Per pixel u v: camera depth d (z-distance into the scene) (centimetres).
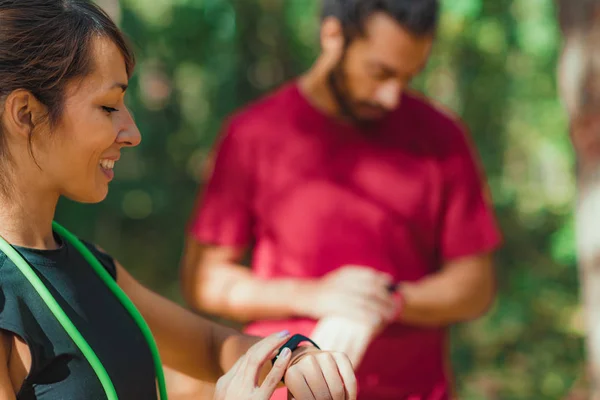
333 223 265
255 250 279
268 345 152
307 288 255
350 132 268
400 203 267
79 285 145
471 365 762
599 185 333
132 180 762
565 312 805
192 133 773
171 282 773
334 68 263
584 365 748
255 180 271
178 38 745
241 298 263
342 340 237
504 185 929
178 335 173
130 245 773
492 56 845
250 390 147
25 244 140
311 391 145
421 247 275
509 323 796
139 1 723
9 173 138
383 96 259
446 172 273
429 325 270
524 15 817
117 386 141
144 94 762
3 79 133
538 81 898
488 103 902
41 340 133
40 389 133
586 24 328
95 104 139
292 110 270
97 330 142
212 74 764
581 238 345
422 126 273
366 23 252
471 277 274
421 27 250
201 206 279
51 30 135
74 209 694
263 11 780
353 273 250
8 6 134
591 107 329
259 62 797
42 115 136
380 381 262
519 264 884
